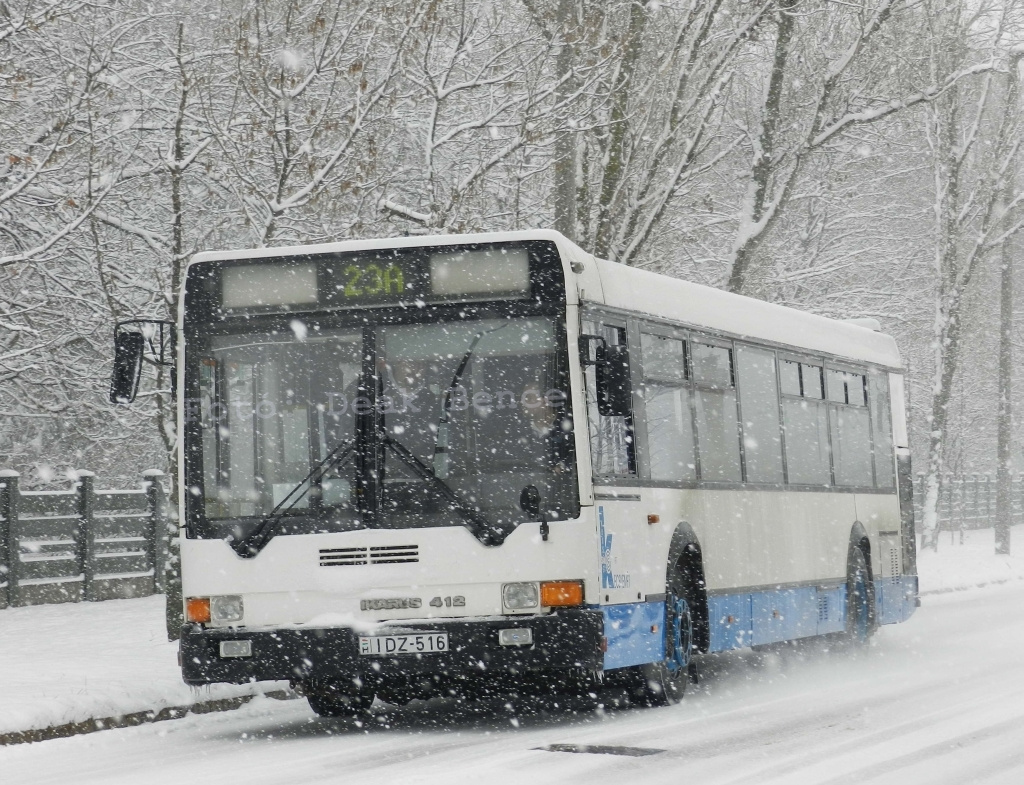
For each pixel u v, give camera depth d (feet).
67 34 75.56
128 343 46.55
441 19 69.82
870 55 93.15
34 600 84.38
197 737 45.93
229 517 45.60
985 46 144.77
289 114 67.05
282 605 44.80
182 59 66.69
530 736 43.29
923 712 46.83
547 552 43.78
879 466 74.95
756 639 57.72
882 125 120.98
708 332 55.31
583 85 73.10
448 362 45.01
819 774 35.37
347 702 50.83
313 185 67.46
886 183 146.41
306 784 34.94
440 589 44.01
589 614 43.37
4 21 69.56
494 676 48.78
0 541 82.38
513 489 44.21
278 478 45.47
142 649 62.54
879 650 72.95
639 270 50.98
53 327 88.07
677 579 51.26
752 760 37.60
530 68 72.49
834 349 69.21
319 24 64.64
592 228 81.56
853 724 44.37
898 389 79.56
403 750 41.01
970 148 159.84
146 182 78.89
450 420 44.75
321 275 45.96
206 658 44.83
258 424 45.80
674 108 82.99
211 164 67.26
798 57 93.81
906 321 137.18
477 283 45.19
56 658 59.16
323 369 45.60
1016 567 145.48
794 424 63.52
